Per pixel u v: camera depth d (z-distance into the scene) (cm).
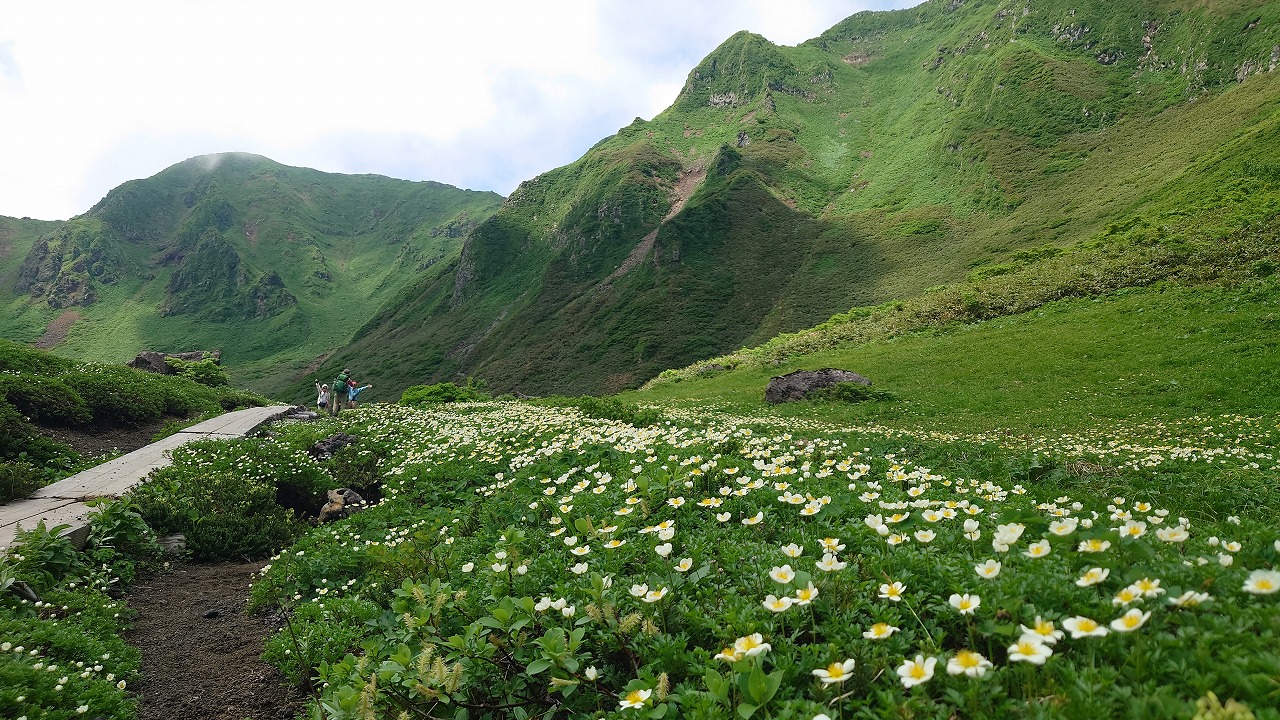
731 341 11044
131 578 746
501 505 736
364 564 712
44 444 1306
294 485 1114
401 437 1461
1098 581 272
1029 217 10619
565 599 398
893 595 308
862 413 1973
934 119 17562
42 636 520
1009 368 2205
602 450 882
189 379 2833
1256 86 10312
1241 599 275
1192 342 1984
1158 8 14850
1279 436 1140
